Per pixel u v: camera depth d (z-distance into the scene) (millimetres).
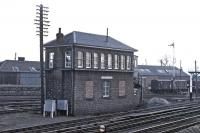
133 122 28422
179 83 82188
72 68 34750
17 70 75562
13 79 75062
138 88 44562
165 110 38219
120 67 40531
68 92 35125
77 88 34938
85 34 38250
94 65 37000
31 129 24516
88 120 29594
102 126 22828
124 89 41062
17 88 60312
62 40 35969
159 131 23781
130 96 42031
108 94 38719
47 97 37000
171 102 54562
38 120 30078
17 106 40500
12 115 33312
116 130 24172
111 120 29109
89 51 36500
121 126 25172
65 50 35625
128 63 41938
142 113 35750
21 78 75688
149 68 100125
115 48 39312
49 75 37062
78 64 35250
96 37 39469
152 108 41156
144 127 26094
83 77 35625
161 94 77000
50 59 37281
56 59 36469
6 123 27828
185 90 83500
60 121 29047
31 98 52469
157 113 35531
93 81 36750
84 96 35656
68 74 35344
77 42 34906
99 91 37438
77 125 26734
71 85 34906
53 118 31812
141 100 46375
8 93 58938
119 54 40438
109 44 39406
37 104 42969
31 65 79500
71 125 26547
